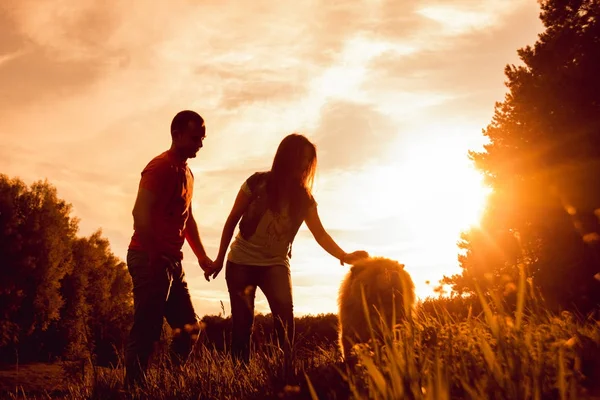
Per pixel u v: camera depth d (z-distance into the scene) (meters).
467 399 2.34
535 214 18.81
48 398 5.32
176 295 5.61
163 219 5.38
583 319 3.92
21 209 25.88
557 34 21.38
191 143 5.52
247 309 5.73
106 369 5.18
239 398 3.92
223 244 5.99
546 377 2.45
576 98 19.56
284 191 5.79
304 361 4.26
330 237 5.96
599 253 15.57
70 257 27.42
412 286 4.95
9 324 19.31
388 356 2.66
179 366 4.88
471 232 19.91
